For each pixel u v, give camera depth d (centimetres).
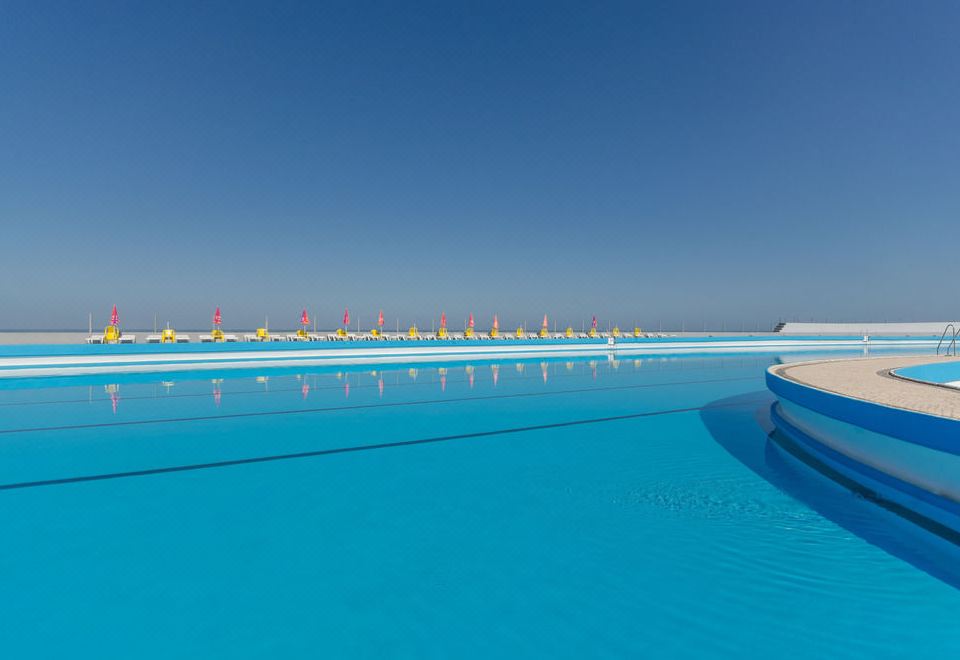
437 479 395
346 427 605
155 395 864
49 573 241
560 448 503
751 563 253
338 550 267
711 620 205
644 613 209
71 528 296
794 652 185
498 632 197
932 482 305
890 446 345
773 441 538
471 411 719
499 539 281
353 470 422
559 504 339
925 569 247
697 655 183
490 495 357
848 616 207
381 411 716
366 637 194
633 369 1418
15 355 1155
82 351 1225
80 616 207
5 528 295
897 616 208
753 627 200
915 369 760
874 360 994
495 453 481
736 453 482
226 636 194
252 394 883
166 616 207
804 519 311
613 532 290
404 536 284
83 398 827
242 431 576
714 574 242
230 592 225
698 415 694
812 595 223
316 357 1595
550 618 205
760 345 2544
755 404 792
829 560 256
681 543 276
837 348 2673
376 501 344
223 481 389
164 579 236
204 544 274
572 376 1216
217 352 1437
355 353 1656
